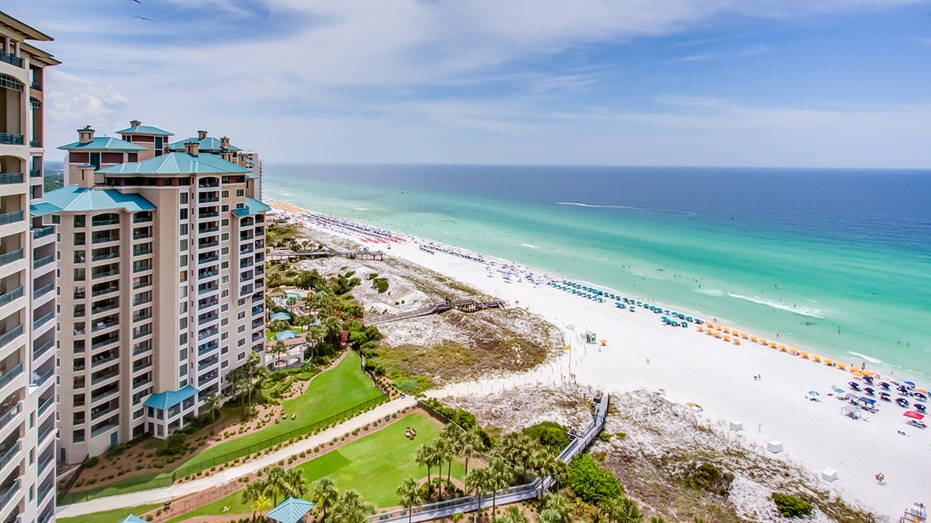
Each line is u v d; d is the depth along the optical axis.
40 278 39.91
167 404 73.00
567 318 139.88
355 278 171.62
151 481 64.06
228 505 60.78
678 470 72.38
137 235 69.94
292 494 57.72
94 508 58.94
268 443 73.50
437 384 97.69
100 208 65.06
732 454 77.38
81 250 64.50
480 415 85.62
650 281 182.38
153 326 73.50
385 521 57.25
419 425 80.62
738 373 107.56
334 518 51.41
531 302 153.38
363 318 135.25
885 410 93.25
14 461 33.97
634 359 113.69
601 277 188.50
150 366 73.88
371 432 78.19
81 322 65.50
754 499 67.31
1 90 31.88
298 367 100.94
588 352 117.06
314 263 193.12
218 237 79.88
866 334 131.12
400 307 144.88
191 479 65.12
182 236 74.19
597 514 60.72
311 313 131.88
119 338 70.25
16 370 33.16
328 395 91.00
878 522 64.88
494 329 126.88
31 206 39.91
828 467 75.44
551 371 106.06
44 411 39.94
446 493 63.47
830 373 108.50
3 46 31.38
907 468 75.94
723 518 63.97
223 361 83.69
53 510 41.88
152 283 72.69
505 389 96.06
